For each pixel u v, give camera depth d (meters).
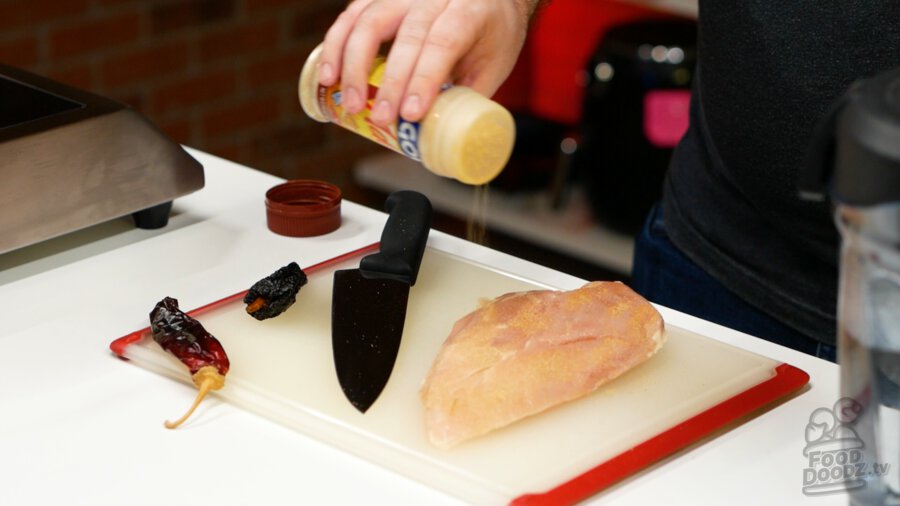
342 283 1.01
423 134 0.91
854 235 0.67
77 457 0.82
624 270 2.13
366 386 0.89
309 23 2.68
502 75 1.09
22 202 1.06
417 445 0.83
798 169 1.10
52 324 1.01
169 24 2.41
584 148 2.16
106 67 2.34
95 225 1.20
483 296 1.04
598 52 2.08
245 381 0.90
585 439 0.84
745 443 0.86
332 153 2.84
